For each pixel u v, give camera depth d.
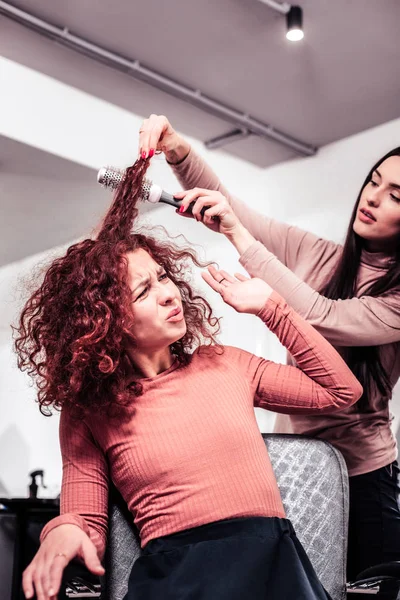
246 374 1.40
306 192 3.42
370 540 1.64
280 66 2.85
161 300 1.32
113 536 1.31
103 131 3.09
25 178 3.18
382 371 1.71
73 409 1.32
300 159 3.47
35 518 1.56
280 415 1.86
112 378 1.30
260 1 2.45
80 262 1.36
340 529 1.39
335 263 1.85
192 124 3.29
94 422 1.32
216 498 1.23
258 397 1.40
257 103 3.11
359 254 1.79
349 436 1.67
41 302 1.40
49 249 3.83
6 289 3.98
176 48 2.78
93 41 2.75
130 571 1.30
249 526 1.21
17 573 1.53
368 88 2.95
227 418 1.29
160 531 1.24
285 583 1.13
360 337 1.64
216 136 3.38
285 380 1.38
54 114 2.95
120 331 1.29
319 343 1.36
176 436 1.27
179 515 1.23
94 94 3.07
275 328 1.38
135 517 1.29
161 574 1.18
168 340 1.32
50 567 1.10
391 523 1.64
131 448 1.28
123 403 1.30
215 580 1.13
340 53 2.74
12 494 3.81
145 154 1.54
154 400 1.31
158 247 1.48
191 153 1.78
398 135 3.12
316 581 1.18
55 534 1.16
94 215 3.47
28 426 3.84
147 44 2.76
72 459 1.31
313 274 1.87
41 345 1.41
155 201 1.53
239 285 1.40
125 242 1.38
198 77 2.96
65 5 2.55
